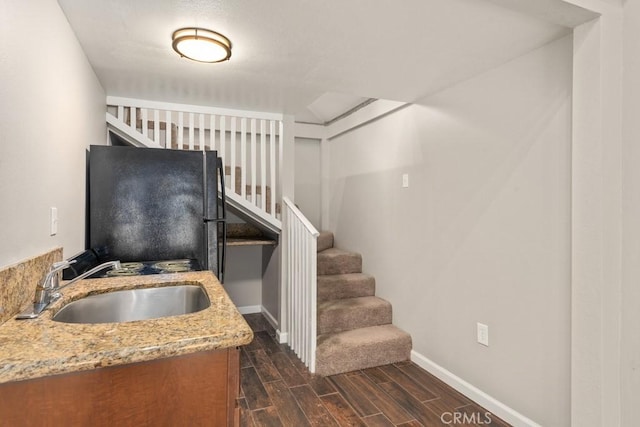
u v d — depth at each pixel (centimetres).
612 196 152
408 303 296
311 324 265
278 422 204
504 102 210
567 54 176
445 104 256
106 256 216
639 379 147
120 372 88
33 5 125
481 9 155
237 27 173
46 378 82
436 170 265
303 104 302
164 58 209
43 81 135
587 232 157
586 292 158
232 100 290
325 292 323
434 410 218
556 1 140
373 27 172
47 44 139
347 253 377
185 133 376
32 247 125
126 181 222
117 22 168
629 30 150
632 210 149
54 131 149
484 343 222
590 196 156
